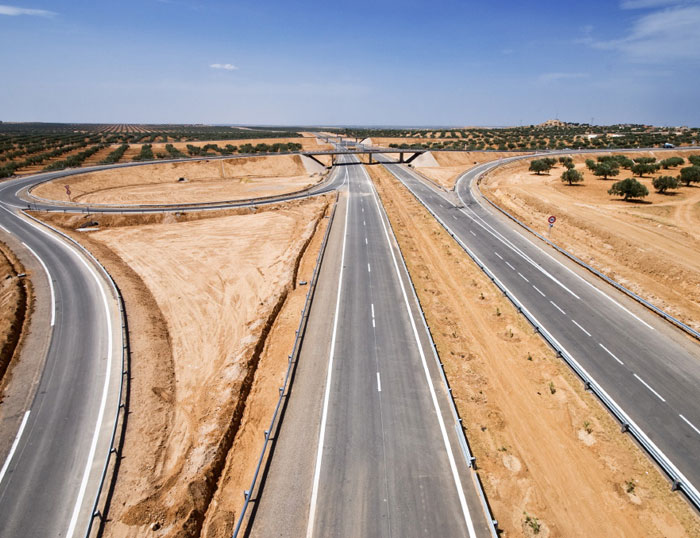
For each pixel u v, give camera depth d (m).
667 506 14.73
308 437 17.27
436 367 22.09
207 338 26.64
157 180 88.00
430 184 80.94
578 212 51.28
